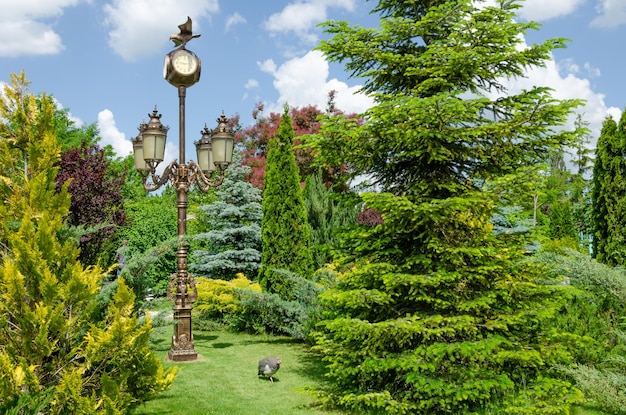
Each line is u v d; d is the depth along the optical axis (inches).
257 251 567.8
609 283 289.4
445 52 214.1
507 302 224.7
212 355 355.9
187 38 329.4
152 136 319.6
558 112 209.0
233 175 582.2
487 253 218.4
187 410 230.1
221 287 456.1
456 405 214.1
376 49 238.2
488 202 217.8
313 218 612.1
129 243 625.9
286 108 469.1
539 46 219.5
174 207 738.2
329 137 234.5
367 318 237.6
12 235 155.6
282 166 466.0
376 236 242.2
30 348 154.6
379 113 208.2
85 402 149.1
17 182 179.5
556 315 283.9
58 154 181.9
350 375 236.5
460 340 225.1
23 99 182.1
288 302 409.7
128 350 167.2
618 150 490.9
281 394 259.6
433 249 228.1
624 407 212.2
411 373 206.8
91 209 372.5
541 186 215.8
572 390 222.5
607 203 486.0
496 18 224.4
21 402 132.1
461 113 200.5
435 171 238.1
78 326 165.9
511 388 211.9
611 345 272.5
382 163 247.4
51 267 168.9
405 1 259.3
